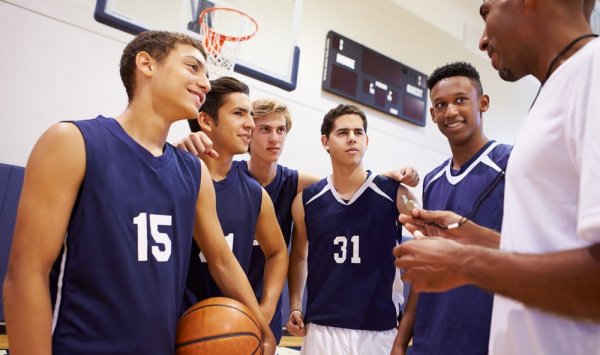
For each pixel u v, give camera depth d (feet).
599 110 1.90
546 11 2.46
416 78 18.57
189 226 3.59
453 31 19.83
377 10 17.58
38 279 2.77
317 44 15.57
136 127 3.50
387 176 6.11
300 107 14.84
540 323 2.21
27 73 10.05
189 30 10.45
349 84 16.08
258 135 6.46
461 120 4.92
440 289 2.30
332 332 5.51
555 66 2.44
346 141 6.07
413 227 3.48
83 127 3.15
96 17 9.47
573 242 2.14
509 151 4.73
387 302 5.58
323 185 6.30
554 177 2.25
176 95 3.52
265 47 13.96
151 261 3.15
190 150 4.42
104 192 3.05
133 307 3.00
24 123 9.93
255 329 3.76
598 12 10.30
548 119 2.31
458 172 5.03
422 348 4.54
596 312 1.84
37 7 10.28
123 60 3.71
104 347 2.87
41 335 2.70
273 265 5.14
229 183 5.04
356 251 5.69
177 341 3.52
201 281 4.58
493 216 4.49
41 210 2.82
